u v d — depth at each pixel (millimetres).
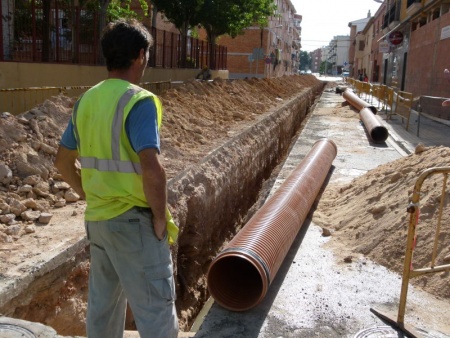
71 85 12578
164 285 2592
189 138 9438
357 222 5961
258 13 26359
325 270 4941
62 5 13953
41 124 6758
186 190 6953
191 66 26422
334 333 3877
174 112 10578
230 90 16703
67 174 2826
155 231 2570
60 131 6984
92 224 2598
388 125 16391
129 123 2439
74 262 4367
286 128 16797
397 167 6906
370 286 4621
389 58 37750
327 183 8297
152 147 2387
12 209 4969
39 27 12695
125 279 2586
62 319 4133
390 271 4926
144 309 2592
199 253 7023
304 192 6188
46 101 7523
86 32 14578
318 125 16078
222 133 10641
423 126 16281
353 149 11547
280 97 22234
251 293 4270
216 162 8562
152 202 2451
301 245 5559
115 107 2457
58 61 13086
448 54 18234
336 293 4492
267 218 4930
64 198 5656
